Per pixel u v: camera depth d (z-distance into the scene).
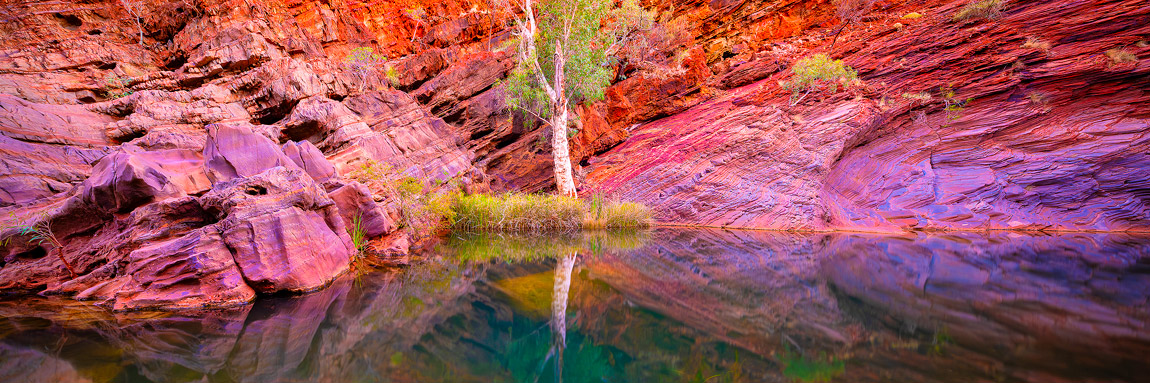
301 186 4.99
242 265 4.06
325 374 2.14
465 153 12.30
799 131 12.55
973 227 10.88
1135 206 10.96
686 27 18.55
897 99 13.20
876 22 16.59
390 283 4.54
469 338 2.75
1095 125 11.72
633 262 5.75
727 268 5.29
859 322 2.92
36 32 11.00
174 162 5.28
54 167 6.77
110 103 9.77
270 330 2.95
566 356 2.36
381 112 11.57
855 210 11.73
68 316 3.37
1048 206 11.44
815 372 1.99
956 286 4.14
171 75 11.26
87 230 4.88
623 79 16.84
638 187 12.85
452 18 19.36
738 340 2.57
